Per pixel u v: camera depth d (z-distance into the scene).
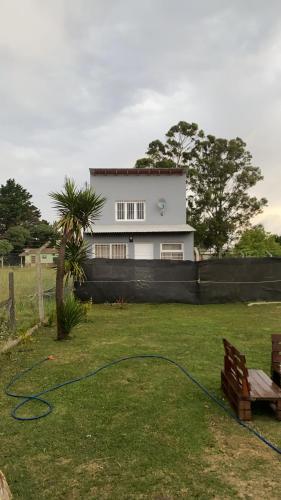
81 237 9.52
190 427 4.39
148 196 24.97
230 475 3.48
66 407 4.98
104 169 24.50
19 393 5.53
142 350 7.80
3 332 8.27
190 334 9.34
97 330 9.91
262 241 29.83
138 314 12.73
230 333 9.46
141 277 15.82
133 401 5.14
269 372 6.31
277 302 15.62
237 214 45.56
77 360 7.14
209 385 5.75
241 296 15.78
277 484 3.35
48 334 9.42
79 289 15.73
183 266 15.77
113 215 24.80
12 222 82.69
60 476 3.49
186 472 3.52
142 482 3.38
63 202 8.75
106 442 4.06
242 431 4.31
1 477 2.85
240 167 45.62
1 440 4.14
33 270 25.64
